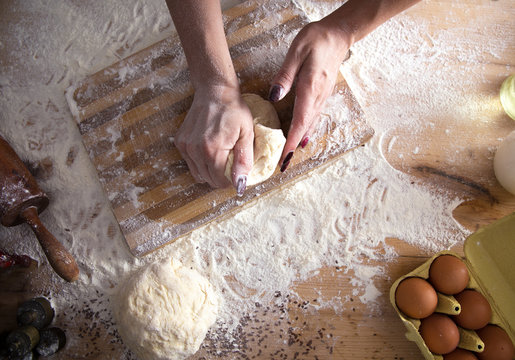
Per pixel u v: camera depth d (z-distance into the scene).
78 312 1.15
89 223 1.19
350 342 1.14
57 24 1.33
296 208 1.21
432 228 1.21
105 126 1.20
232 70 1.03
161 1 1.34
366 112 1.28
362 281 1.17
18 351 1.02
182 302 1.06
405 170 1.24
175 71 1.22
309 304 1.16
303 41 1.03
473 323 1.03
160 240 1.15
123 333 1.07
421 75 1.31
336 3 1.34
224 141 1.00
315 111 1.06
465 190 1.24
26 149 1.23
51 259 1.02
